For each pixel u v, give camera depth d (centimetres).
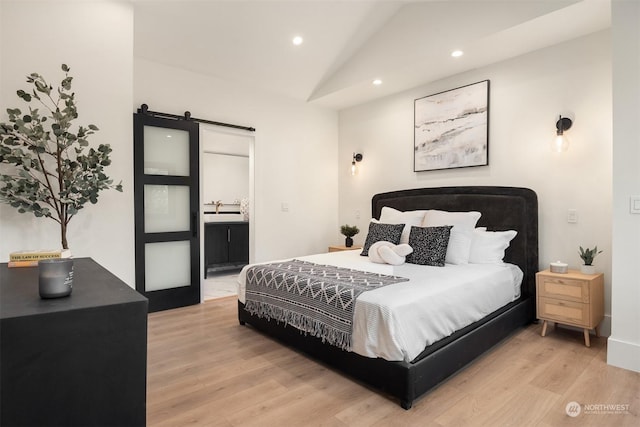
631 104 232
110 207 277
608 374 229
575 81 316
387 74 398
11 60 238
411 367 190
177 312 373
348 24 376
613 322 243
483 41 321
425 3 354
